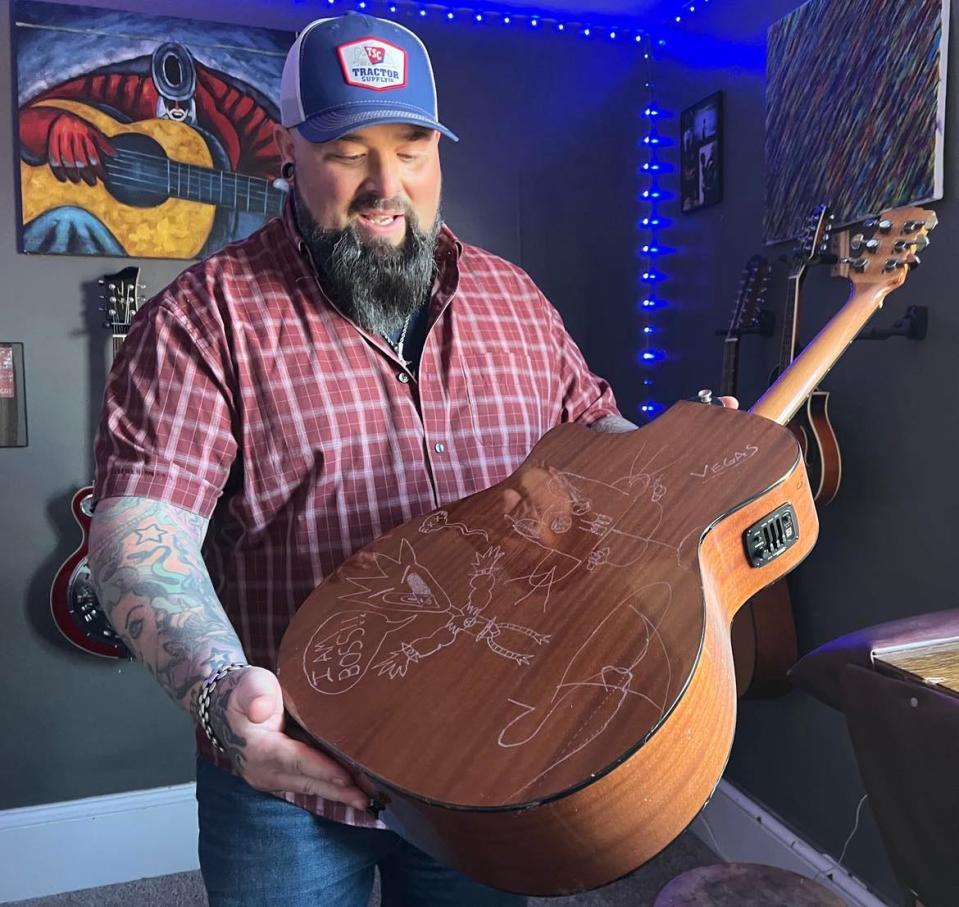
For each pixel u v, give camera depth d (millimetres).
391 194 946
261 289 1012
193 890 2254
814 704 1939
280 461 980
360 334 1025
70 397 2217
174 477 896
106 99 2156
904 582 1658
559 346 1236
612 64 2553
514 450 1114
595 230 2574
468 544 878
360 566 874
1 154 2129
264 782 666
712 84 2248
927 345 1575
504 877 646
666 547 808
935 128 1500
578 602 759
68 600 2180
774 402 1095
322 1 2311
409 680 707
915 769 1096
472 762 618
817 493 1694
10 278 2160
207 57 2213
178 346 950
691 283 2377
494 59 2461
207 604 781
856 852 1831
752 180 2086
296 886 976
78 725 2271
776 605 1922
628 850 626
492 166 2480
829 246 1704
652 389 2588
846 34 1713
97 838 2279
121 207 2184
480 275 1174
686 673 648
